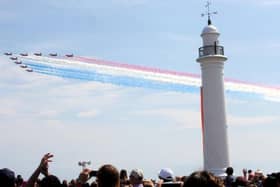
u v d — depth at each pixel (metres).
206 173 8.64
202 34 68.06
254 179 29.30
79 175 17.64
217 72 66.38
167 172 21.11
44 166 13.11
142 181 21.27
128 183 23.64
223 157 64.50
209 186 8.46
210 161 64.69
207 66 66.44
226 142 65.38
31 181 12.91
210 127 65.56
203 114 66.69
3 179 11.52
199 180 8.50
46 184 12.33
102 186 12.76
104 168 12.91
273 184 16.06
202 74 67.44
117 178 12.83
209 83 66.31
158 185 20.77
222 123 65.62
